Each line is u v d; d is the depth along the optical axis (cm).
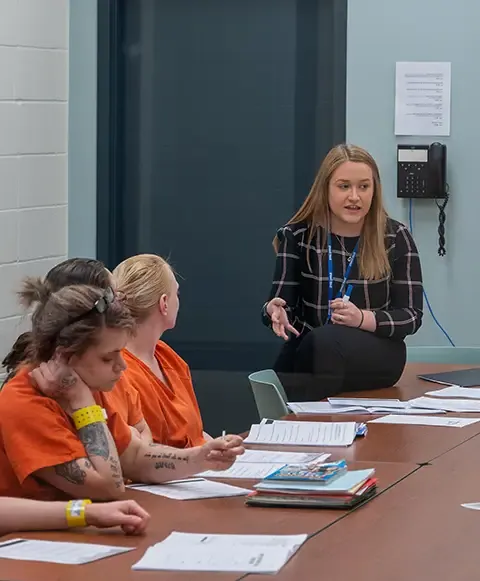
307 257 423
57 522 229
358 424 345
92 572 200
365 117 522
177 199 562
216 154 557
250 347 558
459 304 521
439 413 375
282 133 548
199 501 257
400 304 420
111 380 256
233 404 560
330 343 412
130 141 563
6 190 502
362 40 520
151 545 219
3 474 249
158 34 556
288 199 551
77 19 545
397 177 518
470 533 227
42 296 256
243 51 550
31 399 248
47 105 532
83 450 249
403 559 209
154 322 320
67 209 551
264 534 227
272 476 257
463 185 516
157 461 275
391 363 416
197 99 556
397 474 283
